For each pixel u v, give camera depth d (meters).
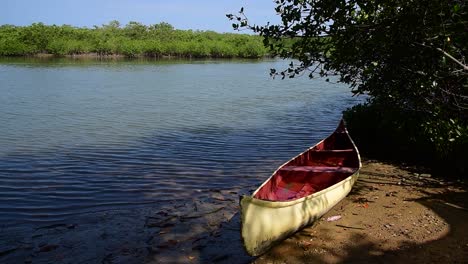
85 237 7.03
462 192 8.41
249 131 15.98
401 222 7.05
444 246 6.16
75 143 13.84
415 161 10.80
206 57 93.69
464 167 9.08
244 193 9.12
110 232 7.21
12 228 7.40
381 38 6.29
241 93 28.58
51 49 82.75
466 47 6.12
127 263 6.19
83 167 11.10
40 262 6.24
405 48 6.55
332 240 6.52
